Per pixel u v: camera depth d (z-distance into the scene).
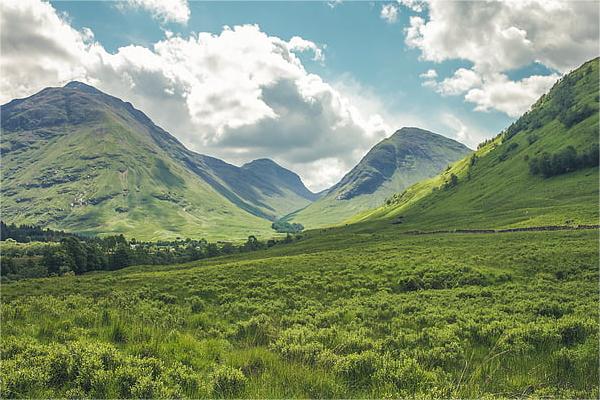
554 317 19.81
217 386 10.55
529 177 195.88
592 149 173.00
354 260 56.88
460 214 177.38
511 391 10.86
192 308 26.64
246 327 18.39
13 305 22.94
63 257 122.06
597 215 105.69
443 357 13.49
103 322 17.45
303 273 45.34
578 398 10.30
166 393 9.72
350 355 12.50
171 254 172.38
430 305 25.41
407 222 193.25
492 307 23.52
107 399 9.54
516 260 45.53
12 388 9.55
